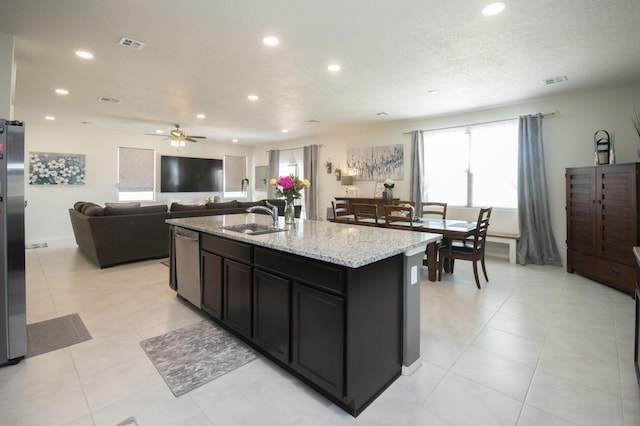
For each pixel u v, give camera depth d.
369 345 1.72
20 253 2.09
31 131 6.34
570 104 4.40
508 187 5.02
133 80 3.77
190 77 3.67
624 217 3.37
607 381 1.90
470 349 2.29
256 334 2.17
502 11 2.31
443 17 2.40
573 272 4.19
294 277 1.86
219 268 2.54
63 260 4.91
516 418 1.61
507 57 3.13
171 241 3.38
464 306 3.08
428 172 5.87
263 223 3.07
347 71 3.49
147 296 3.37
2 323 2.04
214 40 2.76
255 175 9.90
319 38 2.73
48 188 6.55
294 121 6.13
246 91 4.22
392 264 1.89
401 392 1.82
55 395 1.78
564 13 2.34
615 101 4.09
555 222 4.61
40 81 3.80
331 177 7.57
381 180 6.56
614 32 2.63
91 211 4.41
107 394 1.79
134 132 7.51
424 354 2.22
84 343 2.37
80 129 6.86
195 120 6.08
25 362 2.11
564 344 2.35
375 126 6.60
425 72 3.53
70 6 2.23
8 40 2.61
